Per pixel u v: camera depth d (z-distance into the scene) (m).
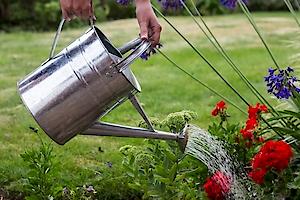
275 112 3.01
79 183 3.41
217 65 7.84
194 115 3.09
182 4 3.10
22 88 2.30
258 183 2.64
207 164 2.57
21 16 12.13
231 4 3.18
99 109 2.27
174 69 7.65
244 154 2.93
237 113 5.28
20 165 3.88
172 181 2.67
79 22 11.85
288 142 2.86
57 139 2.30
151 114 5.42
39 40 10.38
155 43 2.41
